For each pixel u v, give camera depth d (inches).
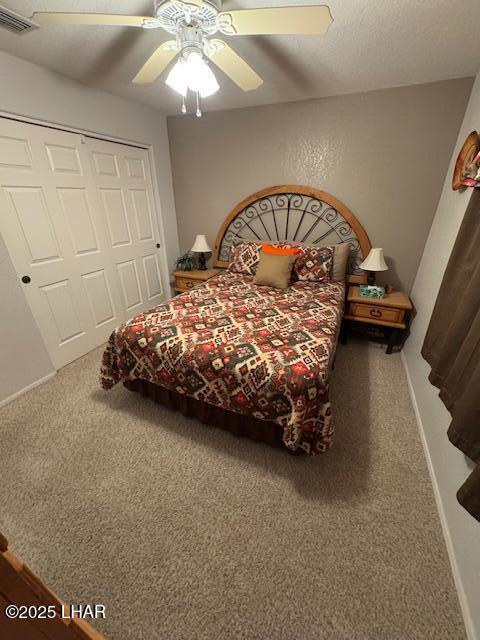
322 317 74.5
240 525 50.0
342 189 107.6
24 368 83.7
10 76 70.9
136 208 119.3
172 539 48.0
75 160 91.3
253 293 92.9
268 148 112.1
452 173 87.1
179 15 42.1
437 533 48.6
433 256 89.8
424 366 76.4
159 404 78.5
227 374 57.4
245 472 59.7
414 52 69.1
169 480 58.0
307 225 118.3
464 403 41.9
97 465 61.1
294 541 47.6
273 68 77.0
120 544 47.3
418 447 65.6
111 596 41.1
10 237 77.0
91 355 105.0
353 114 97.2
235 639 37.1
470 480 36.2
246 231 129.3
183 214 139.2
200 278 125.4
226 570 43.9
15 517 51.1
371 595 41.0
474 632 35.8
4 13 53.3
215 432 69.7
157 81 87.0
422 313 89.4
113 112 99.4
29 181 79.6
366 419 73.8
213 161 123.1
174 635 37.5
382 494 55.0
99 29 59.9
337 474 59.0
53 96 80.9
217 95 97.3
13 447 65.4
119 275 116.6
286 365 54.7
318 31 44.5
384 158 98.7
